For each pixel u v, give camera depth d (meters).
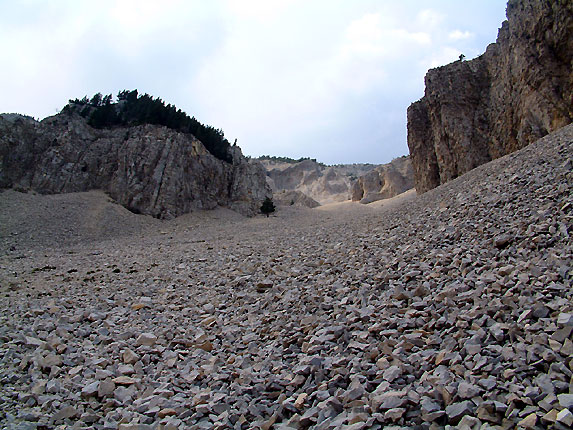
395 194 87.56
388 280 8.00
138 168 48.50
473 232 9.30
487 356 4.18
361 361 4.93
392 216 19.30
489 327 4.80
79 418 4.51
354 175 147.62
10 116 46.50
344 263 10.69
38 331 7.74
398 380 4.19
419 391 3.89
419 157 45.81
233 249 19.72
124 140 51.56
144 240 33.56
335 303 7.42
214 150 62.59
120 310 9.36
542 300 4.98
